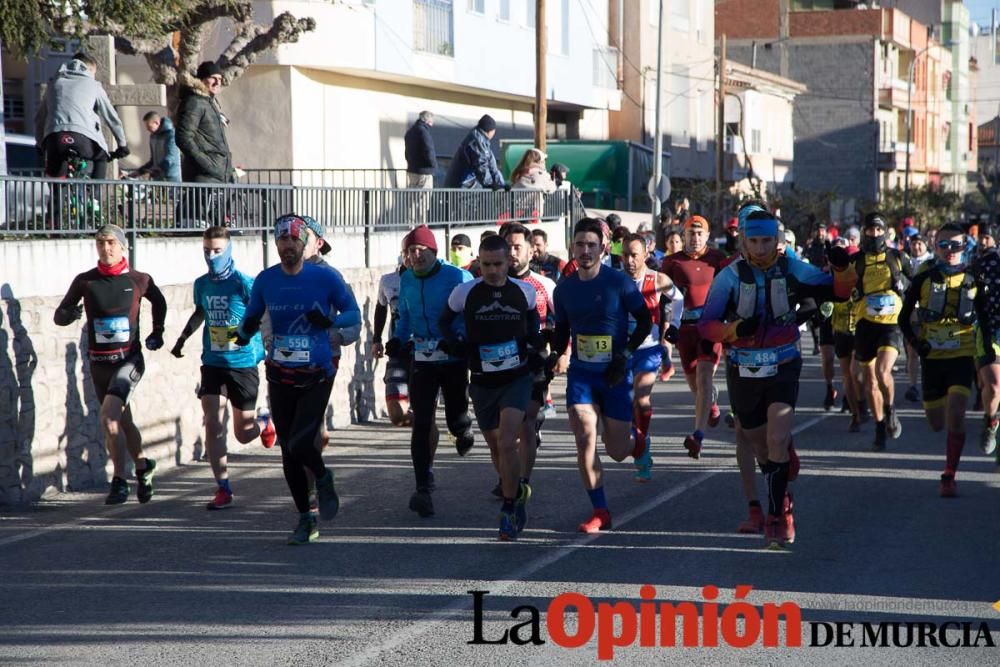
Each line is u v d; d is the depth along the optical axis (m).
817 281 13.39
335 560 13.48
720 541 14.20
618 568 13.01
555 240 39.94
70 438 17.97
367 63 43.66
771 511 13.67
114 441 16.39
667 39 75.31
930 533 14.56
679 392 28.91
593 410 14.80
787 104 102.00
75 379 18.06
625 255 18.05
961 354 17.48
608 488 17.45
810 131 120.56
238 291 16.50
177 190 21.67
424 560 13.42
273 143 42.59
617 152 54.47
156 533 15.02
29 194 18.80
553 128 64.94
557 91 59.25
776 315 13.43
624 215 49.78
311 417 14.21
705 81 82.06
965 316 17.47
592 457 14.73
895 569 12.93
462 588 12.27
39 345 17.41
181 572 13.02
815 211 81.25
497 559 13.45
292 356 14.21
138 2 28.48
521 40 55.28
